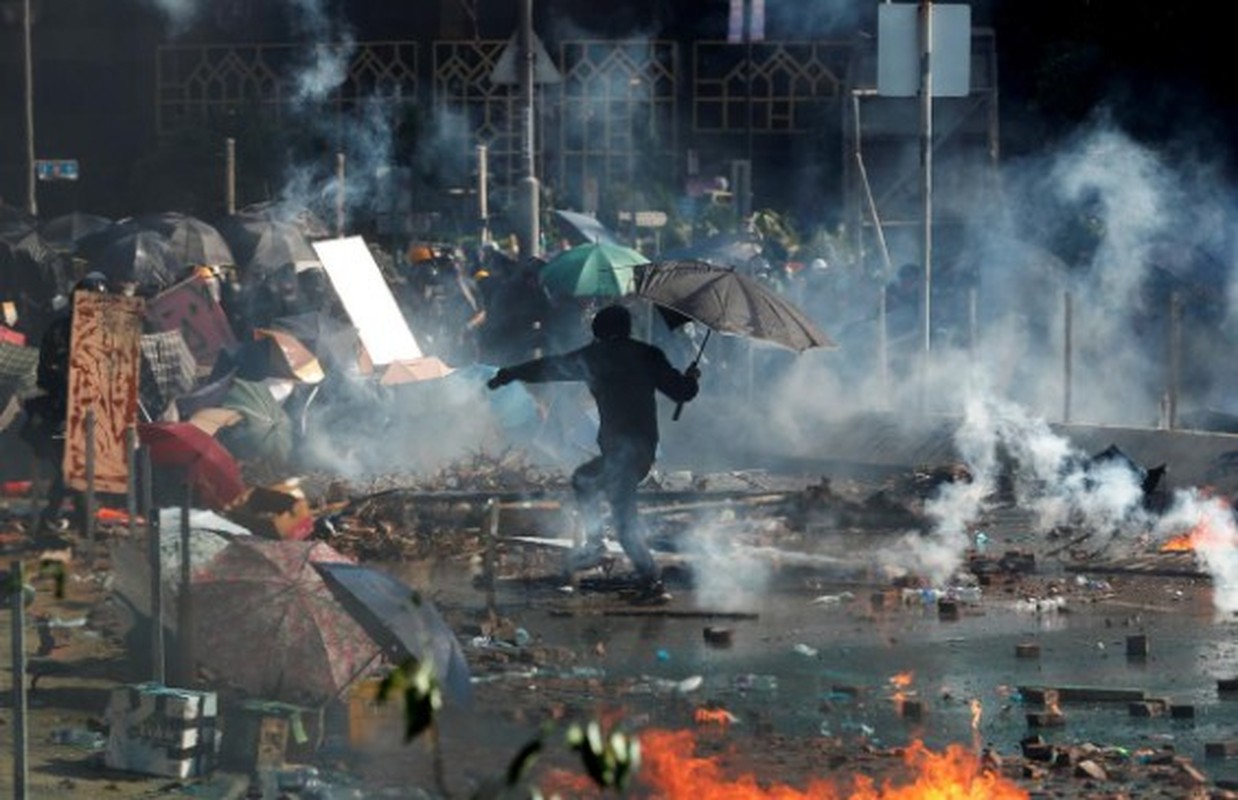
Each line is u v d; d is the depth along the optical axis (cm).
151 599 2919
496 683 3234
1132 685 3262
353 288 7062
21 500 5256
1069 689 3161
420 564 4450
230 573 2962
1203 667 3406
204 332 6844
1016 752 2827
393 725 2900
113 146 14538
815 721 3003
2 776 2617
